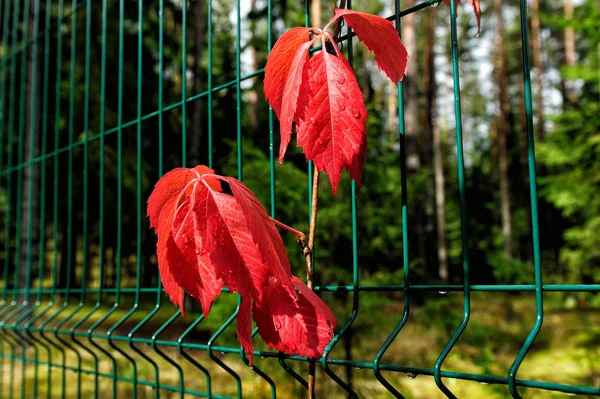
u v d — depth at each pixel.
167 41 12.74
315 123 0.92
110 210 12.43
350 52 1.19
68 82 11.62
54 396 4.93
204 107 9.80
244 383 5.06
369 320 4.01
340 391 3.94
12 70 2.97
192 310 10.96
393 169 4.08
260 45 11.11
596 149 7.64
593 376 5.79
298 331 0.99
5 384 5.36
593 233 8.85
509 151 23.31
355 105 0.91
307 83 0.93
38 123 8.61
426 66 18.19
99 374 1.87
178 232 0.97
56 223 2.32
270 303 1.01
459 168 1.02
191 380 5.33
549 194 8.62
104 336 1.80
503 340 7.03
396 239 4.06
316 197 1.16
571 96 17.91
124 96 11.80
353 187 1.18
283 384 4.13
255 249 0.90
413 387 4.88
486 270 6.96
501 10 19.61
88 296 14.24
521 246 19.73
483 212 21.89
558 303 9.02
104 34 2.07
